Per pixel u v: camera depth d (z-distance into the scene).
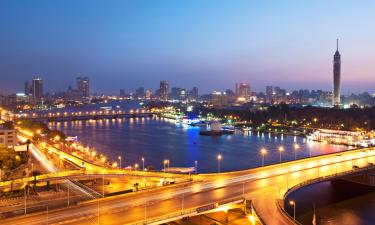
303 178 169.38
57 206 149.62
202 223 132.25
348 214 162.38
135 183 167.50
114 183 192.62
